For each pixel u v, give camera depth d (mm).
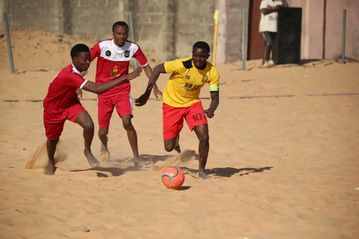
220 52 50250
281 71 43812
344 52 47875
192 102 18281
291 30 46344
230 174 19344
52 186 17094
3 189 16672
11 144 23438
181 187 17281
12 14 61344
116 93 20172
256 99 33750
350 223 14289
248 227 13891
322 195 16641
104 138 20625
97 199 15875
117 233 13383
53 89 17797
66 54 49844
